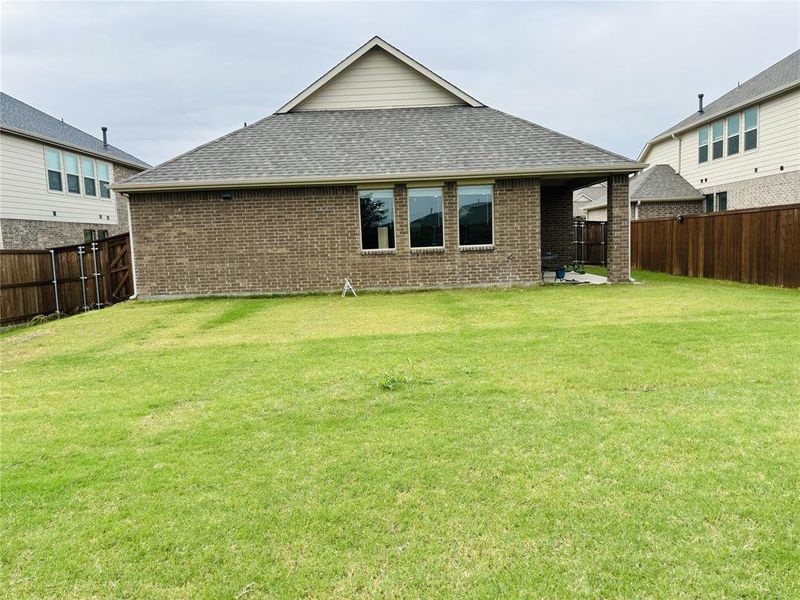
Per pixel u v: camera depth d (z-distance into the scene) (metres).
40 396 5.41
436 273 13.27
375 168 12.93
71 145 20.48
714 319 7.91
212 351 7.21
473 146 13.65
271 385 5.39
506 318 8.80
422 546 2.63
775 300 9.79
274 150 13.81
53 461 3.74
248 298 12.95
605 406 4.38
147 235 13.11
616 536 2.64
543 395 4.71
